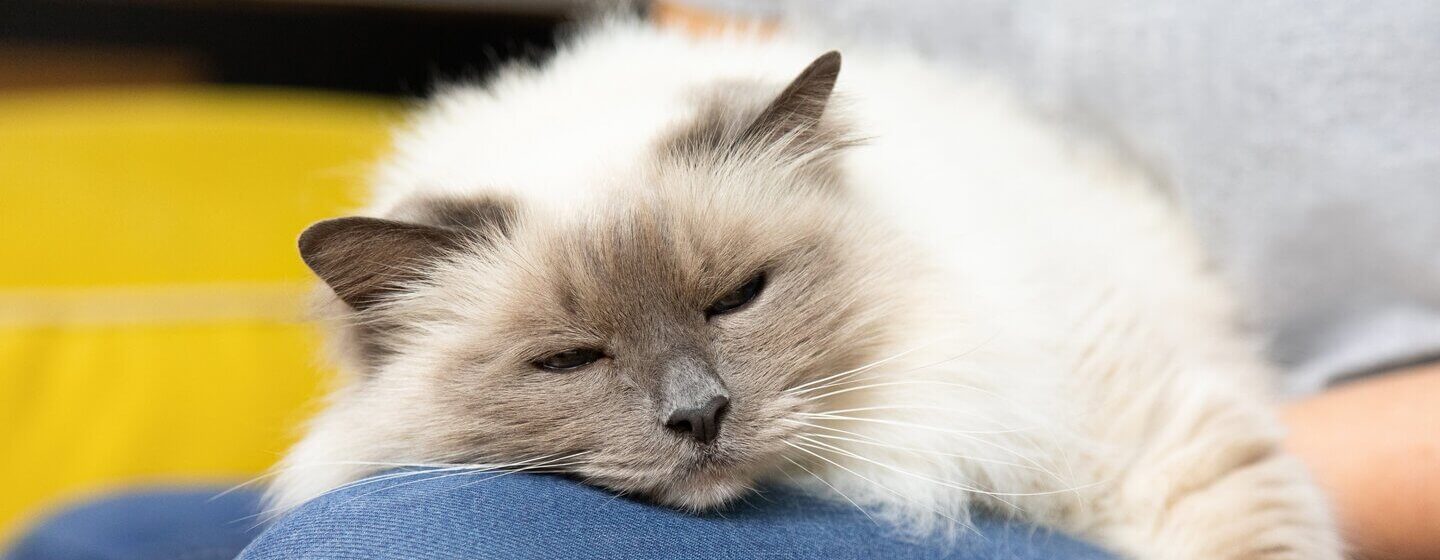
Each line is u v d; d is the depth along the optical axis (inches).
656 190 19.7
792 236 19.9
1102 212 23.9
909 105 23.6
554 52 26.9
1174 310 23.2
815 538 18.4
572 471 19.5
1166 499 20.8
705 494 19.2
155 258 31.4
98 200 31.3
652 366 19.2
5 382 29.7
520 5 35.9
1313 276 23.4
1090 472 20.7
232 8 37.9
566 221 19.5
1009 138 24.2
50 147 31.6
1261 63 22.7
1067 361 20.9
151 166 31.9
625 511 17.9
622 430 19.2
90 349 30.7
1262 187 23.2
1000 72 25.7
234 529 24.1
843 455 20.4
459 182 21.0
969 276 20.8
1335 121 22.3
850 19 26.5
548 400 19.3
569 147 20.7
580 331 19.2
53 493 29.7
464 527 16.7
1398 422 22.0
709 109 20.9
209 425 31.0
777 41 24.6
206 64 41.5
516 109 22.4
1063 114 25.2
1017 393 20.4
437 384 19.8
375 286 20.4
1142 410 21.0
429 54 39.5
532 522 17.1
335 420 20.8
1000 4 25.5
